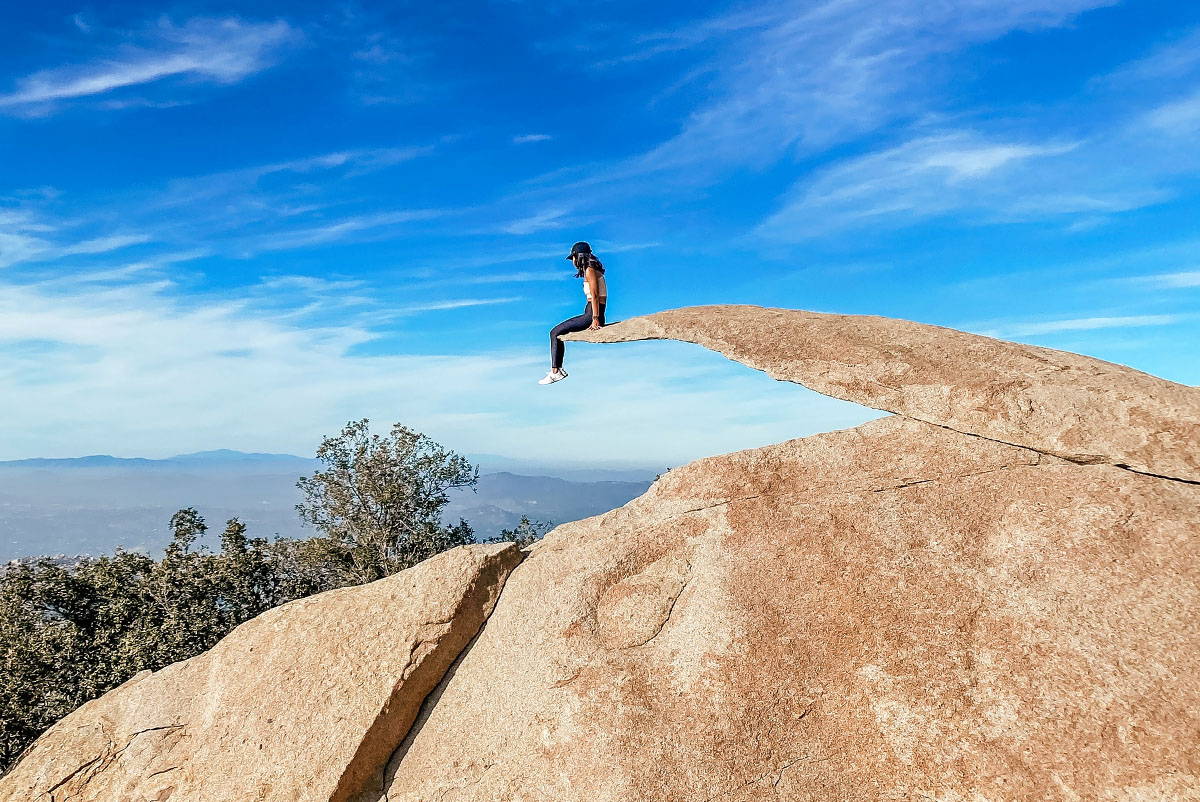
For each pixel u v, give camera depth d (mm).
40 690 20047
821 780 5977
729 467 8383
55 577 21656
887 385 7441
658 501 8711
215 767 8500
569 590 8055
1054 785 5195
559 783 6605
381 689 8398
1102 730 5215
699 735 6379
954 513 6945
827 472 7930
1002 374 7121
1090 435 6383
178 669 10094
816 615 6750
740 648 6762
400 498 30500
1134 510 6152
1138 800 4895
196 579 23297
